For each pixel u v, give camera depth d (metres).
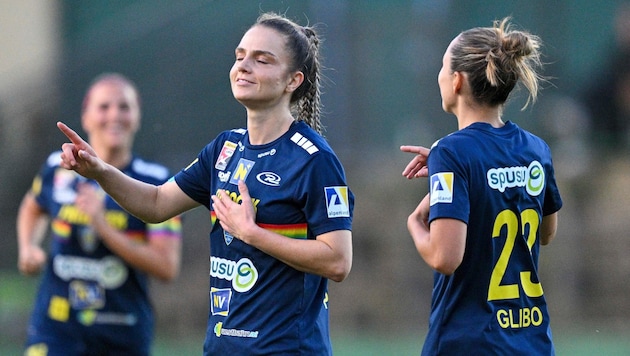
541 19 44.62
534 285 15.76
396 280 42.25
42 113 45.16
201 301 41.44
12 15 55.22
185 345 38.31
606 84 45.00
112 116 23.06
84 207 22.20
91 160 15.42
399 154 44.12
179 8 44.09
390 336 39.69
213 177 15.80
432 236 15.04
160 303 41.09
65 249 23.00
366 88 43.72
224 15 44.00
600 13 45.09
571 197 43.81
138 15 44.84
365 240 42.88
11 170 45.03
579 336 39.50
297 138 15.14
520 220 15.58
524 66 15.72
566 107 44.78
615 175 44.41
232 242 15.16
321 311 15.32
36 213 24.22
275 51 15.09
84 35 49.47
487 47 15.56
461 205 14.96
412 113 43.84
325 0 43.25
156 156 43.44
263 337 14.78
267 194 14.94
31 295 41.75
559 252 42.75
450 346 15.34
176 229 23.09
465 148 15.25
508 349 15.23
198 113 43.75
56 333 22.84
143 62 43.94
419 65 43.81
